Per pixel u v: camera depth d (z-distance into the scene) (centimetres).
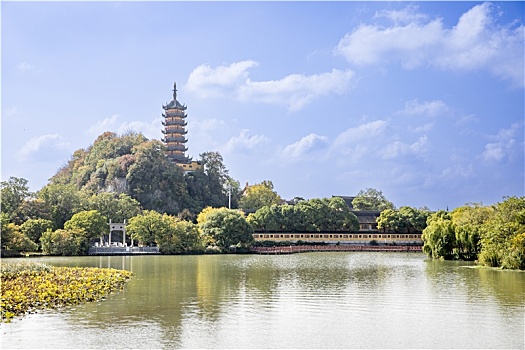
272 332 4534
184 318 5025
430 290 6812
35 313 5169
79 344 4144
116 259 13262
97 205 18662
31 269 7344
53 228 16012
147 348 4056
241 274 9081
